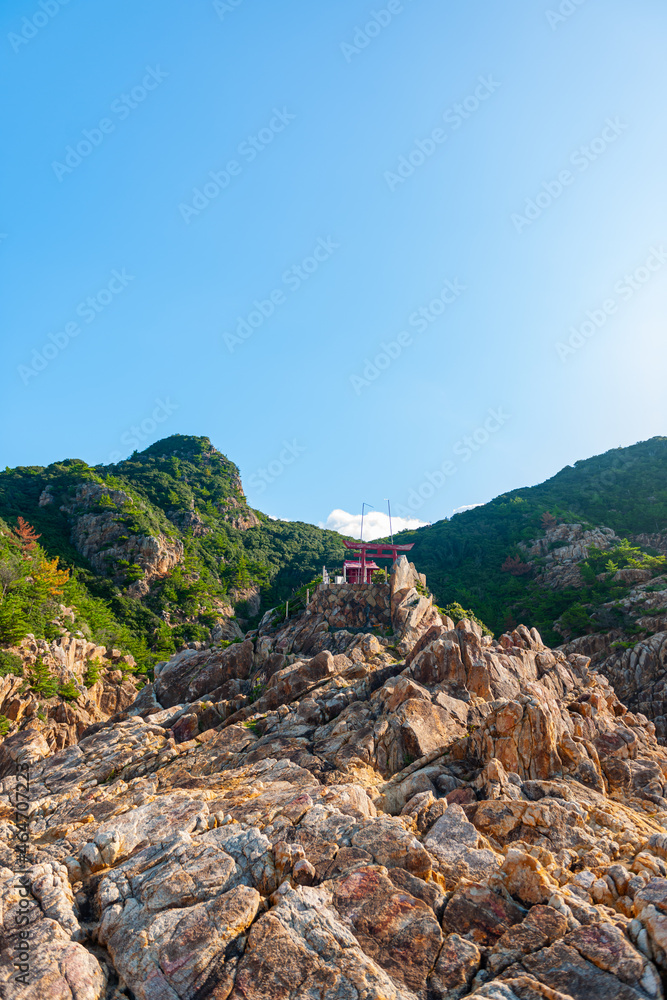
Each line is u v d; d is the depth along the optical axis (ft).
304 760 68.90
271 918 35.70
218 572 454.81
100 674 253.85
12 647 213.87
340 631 123.65
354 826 46.01
